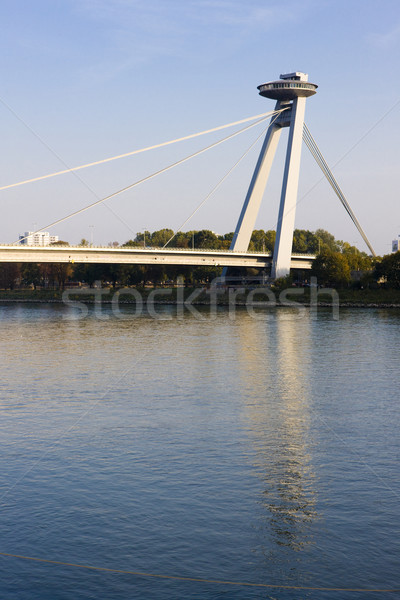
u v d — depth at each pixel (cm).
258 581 2506
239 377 6272
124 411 4959
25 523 2972
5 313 14712
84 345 8719
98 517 3031
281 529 2906
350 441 4144
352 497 3250
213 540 2816
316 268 16825
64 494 3297
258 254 19038
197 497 3250
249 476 3534
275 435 4284
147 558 2672
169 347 8425
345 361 7112
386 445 4056
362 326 10600
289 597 2403
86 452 3947
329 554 2698
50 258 14588
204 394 5534
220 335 9688
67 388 5822
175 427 4488
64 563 2639
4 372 6650
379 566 2605
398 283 15788
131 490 3344
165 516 3034
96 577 2544
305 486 3388
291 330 10206
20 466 3703
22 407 5106
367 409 4959
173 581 2509
